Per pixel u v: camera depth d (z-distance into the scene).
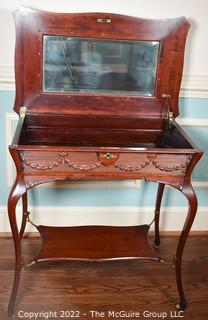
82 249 1.58
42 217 1.91
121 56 1.52
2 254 1.79
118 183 1.85
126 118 1.56
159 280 1.70
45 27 1.41
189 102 1.72
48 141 1.56
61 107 1.53
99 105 1.55
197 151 1.24
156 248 1.90
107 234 1.70
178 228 2.03
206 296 1.62
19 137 1.26
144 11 1.54
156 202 1.84
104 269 1.74
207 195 1.96
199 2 1.53
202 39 1.60
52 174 1.27
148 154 1.26
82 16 1.42
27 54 1.44
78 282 1.65
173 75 1.53
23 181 1.27
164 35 1.46
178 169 1.30
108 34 1.46
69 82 1.54
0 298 1.53
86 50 1.50
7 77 1.57
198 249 1.92
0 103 1.63
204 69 1.66
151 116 1.58
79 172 1.27
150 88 1.57
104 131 1.57
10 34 1.51
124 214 1.95
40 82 1.49
